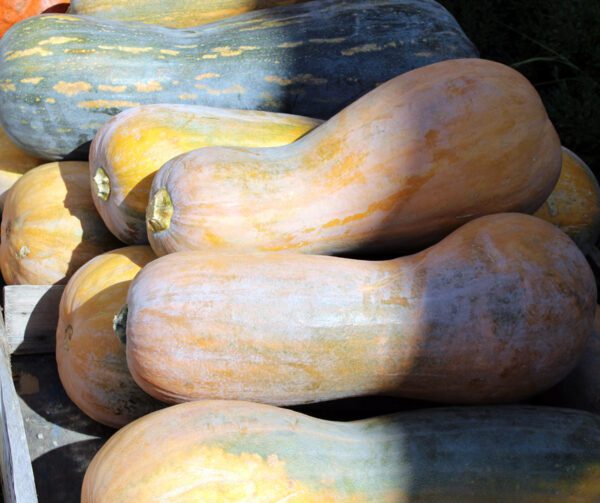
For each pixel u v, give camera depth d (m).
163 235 1.14
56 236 1.39
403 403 1.13
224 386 1.01
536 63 2.24
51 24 1.44
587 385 1.12
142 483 0.92
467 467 0.97
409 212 1.10
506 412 1.02
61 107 1.41
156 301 1.01
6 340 1.30
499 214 1.08
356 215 1.11
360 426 1.02
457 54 1.46
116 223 1.30
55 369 1.35
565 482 0.96
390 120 1.09
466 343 1.00
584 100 2.04
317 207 1.10
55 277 1.40
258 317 0.99
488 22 2.28
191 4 1.62
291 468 0.95
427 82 1.10
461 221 1.12
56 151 1.48
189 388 1.01
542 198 1.15
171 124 1.25
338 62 1.43
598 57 2.12
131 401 1.18
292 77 1.43
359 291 1.02
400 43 1.44
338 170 1.10
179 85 1.42
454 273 1.02
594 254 1.39
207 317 0.99
